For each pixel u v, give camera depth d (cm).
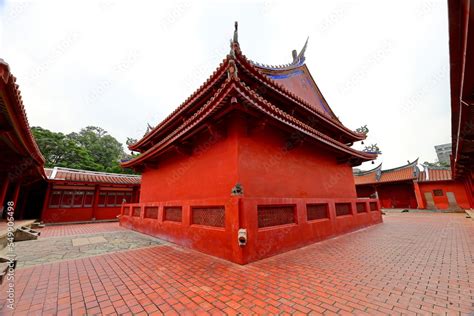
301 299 304
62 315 275
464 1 221
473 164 1056
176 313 276
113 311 283
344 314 262
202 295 324
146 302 306
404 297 303
